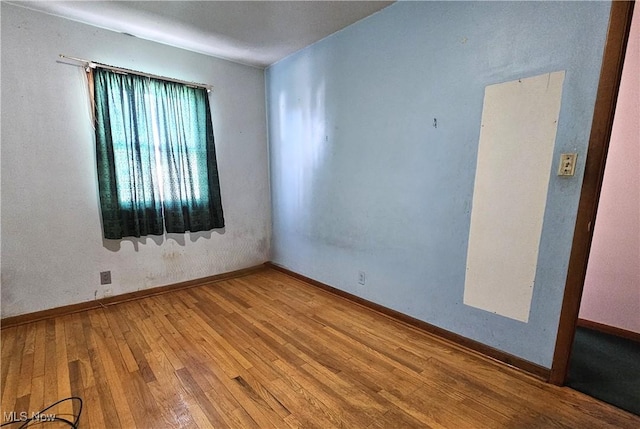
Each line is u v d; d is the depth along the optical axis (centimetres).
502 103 170
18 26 218
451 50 189
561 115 151
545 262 163
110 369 179
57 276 248
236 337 216
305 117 305
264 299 285
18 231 230
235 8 221
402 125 221
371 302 261
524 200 167
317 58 281
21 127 225
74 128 245
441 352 196
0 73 215
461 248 196
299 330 226
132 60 266
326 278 307
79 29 240
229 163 338
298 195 329
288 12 227
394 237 237
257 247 372
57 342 209
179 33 261
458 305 202
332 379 171
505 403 152
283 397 157
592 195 145
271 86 346
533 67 157
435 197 206
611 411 147
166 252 301
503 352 183
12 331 223
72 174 247
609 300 228
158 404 152
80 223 254
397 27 216
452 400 154
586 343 213
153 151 279
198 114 303
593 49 139
